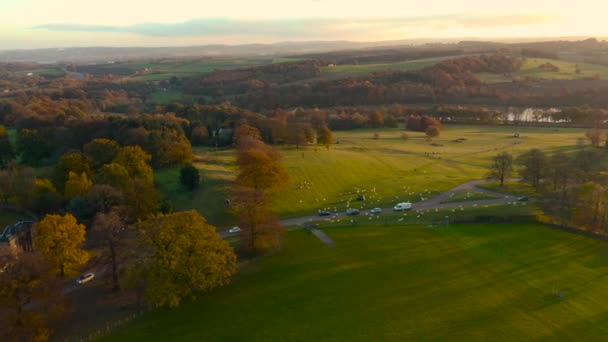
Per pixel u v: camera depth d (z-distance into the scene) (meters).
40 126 195.75
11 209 124.56
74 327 72.19
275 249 97.88
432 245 97.44
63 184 133.12
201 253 77.62
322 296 78.81
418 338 67.00
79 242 87.12
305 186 138.75
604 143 191.88
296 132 182.88
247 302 77.62
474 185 144.25
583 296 76.75
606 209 100.12
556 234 100.62
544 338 66.50
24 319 67.38
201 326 71.38
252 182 118.75
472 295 77.81
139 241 78.69
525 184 140.88
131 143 155.50
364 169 162.25
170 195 127.88
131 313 75.62
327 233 106.06
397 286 81.31
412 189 140.25
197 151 175.00
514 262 88.88
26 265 70.00
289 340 67.38
